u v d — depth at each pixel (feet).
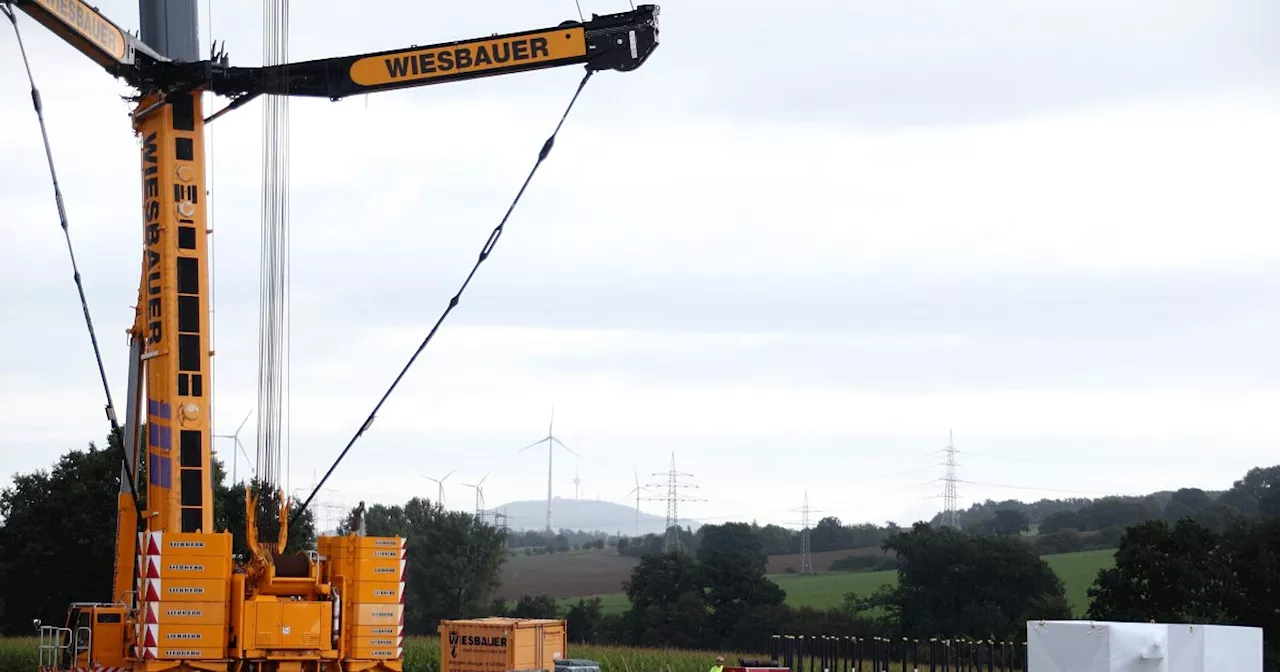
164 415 100.07
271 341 100.22
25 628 258.16
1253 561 236.22
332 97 108.27
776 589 372.17
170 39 106.22
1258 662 91.20
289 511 101.45
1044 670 89.76
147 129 102.99
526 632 135.74
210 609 90.84
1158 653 87.56
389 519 497.87
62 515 250.57
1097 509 603.26
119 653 96.48
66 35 96.07
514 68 109.29
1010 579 321.93
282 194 101.71
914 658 201.67
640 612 373.81
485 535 440.04
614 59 108.99
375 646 94.99
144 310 104.06
